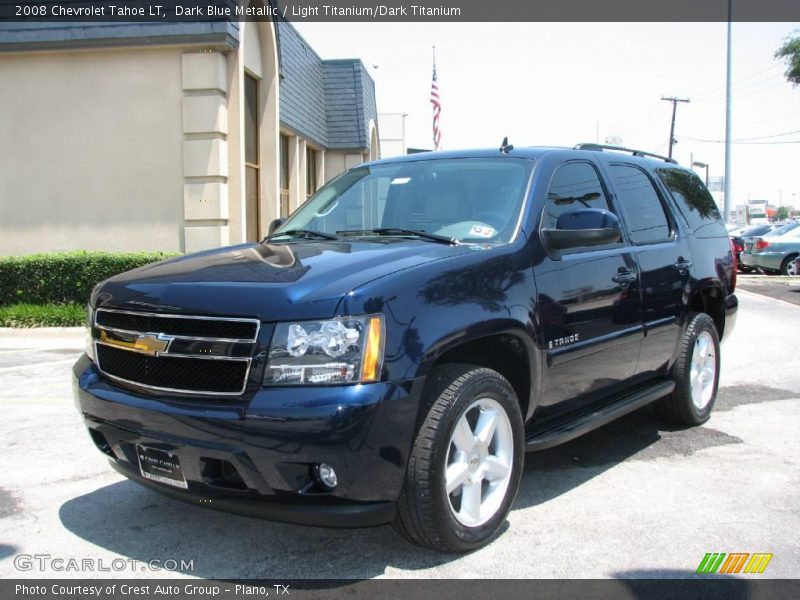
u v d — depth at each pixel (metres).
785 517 3.95
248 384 3.06
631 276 4.68
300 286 3.17
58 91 12.45
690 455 5.03
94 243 12.59
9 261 10.92
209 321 3.18
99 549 3.62
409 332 3.14
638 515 3.99
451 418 3.23
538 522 3.90
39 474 4.67
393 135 34.28
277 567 3.41
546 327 3.88
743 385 7.21
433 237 4.01
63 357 8.71
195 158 12.14
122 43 11.87
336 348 3.00
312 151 21.17
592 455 5.05
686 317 5.45
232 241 12.57
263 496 3.10
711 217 6.27
